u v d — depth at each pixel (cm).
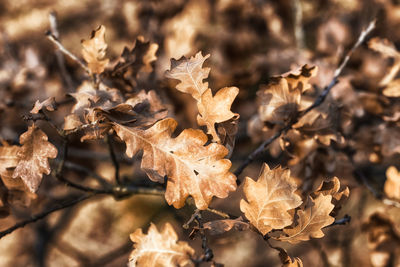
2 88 112
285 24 162
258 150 93
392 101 103
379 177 125
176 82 107
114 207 304
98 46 93
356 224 168
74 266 269
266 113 96
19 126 112
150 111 88
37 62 116
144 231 216
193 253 84
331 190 86
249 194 84
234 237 134
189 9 150
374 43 102
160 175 84
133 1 148
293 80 92
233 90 84
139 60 97
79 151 118
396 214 112
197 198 83
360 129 104
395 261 106
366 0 130
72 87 108
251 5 156
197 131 84
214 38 152
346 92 104
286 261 84
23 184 91
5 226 101
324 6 155
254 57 134
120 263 261
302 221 84
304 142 95
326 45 126
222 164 83
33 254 279
